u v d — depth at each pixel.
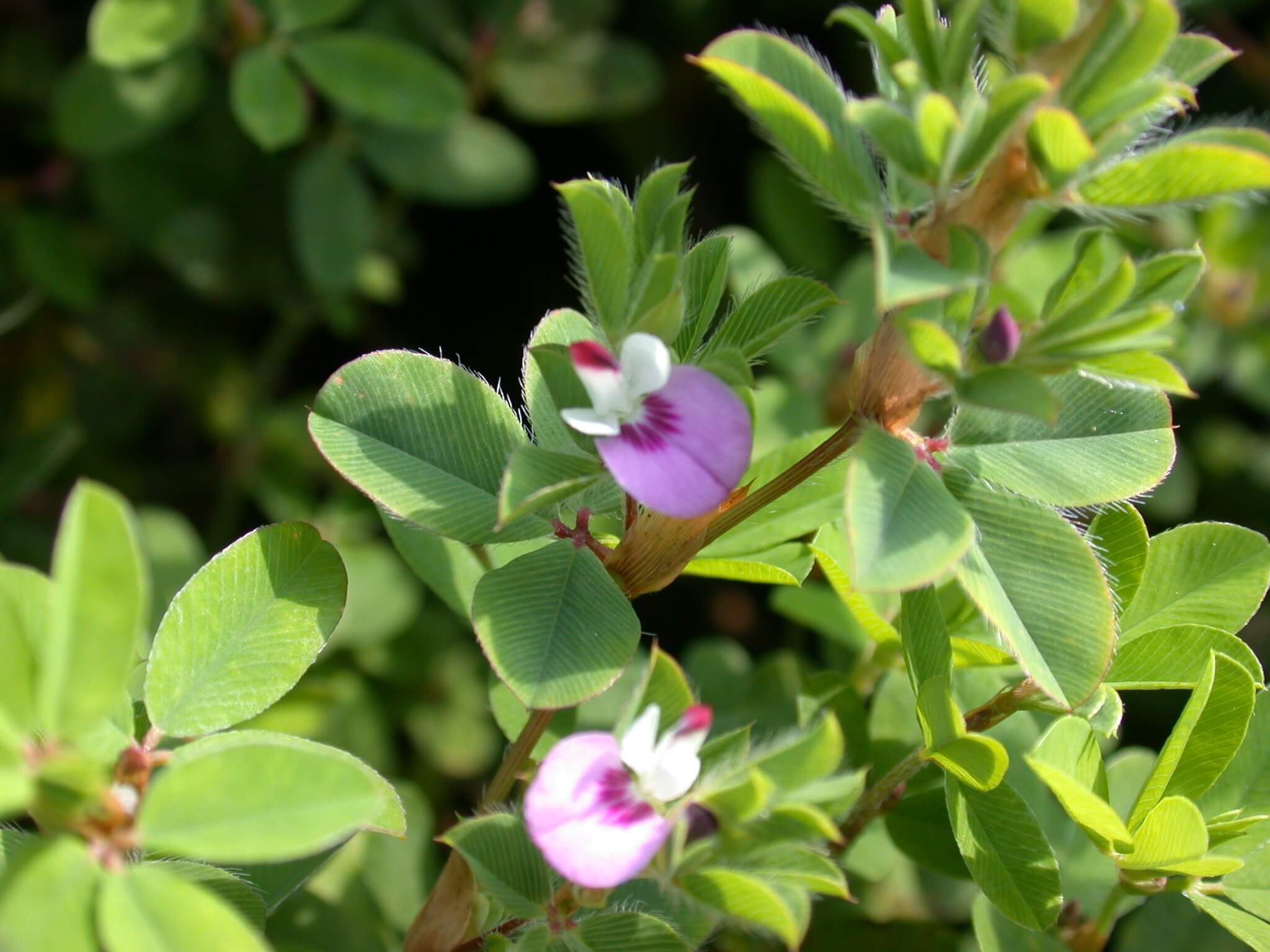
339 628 0.14
